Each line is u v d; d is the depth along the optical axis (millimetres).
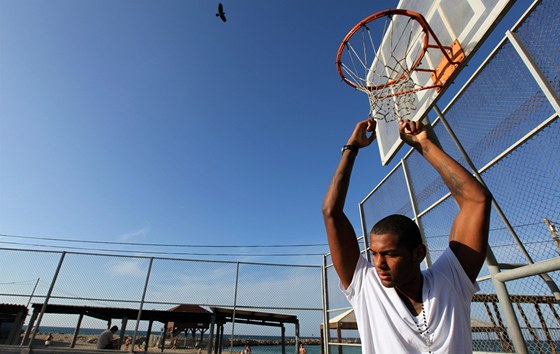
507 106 2529
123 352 7883
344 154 1309
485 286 2793
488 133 2742
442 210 3484
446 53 2965
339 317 7918
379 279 1056
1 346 7512
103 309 12031
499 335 2611
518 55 2389
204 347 23453
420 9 3520
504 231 2580
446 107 3277
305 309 8445
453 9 2963
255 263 8820
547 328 2178
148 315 13227
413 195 4105
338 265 1147
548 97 2025
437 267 1028
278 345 48562
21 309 10328
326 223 1169
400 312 951
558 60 2002
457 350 863
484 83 2770
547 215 2209
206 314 13008
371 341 1014
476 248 1005
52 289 7957
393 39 3928
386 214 4949
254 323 14117
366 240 5629
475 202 1068
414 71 3477
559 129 2113
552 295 2160
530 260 2348
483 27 2562
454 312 906
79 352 7758
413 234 995
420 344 896
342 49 3652
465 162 3033
